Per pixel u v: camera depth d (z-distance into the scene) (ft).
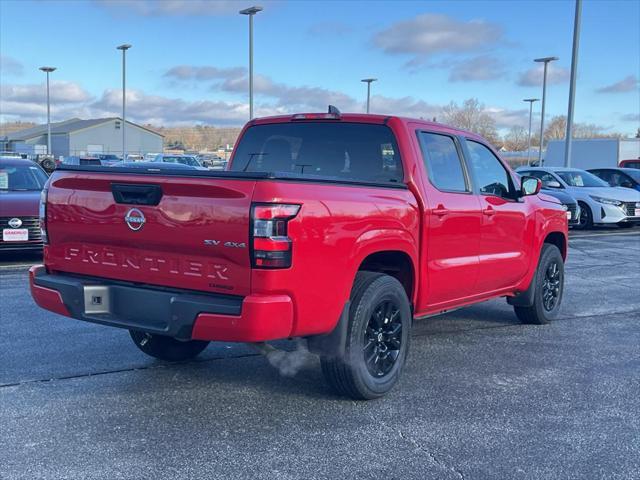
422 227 18.26
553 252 25.63
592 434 15.29
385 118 18.97
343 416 16.02
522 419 16.11
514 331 24.72
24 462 13.41
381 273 17.21
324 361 16.22
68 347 21.25
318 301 14.90
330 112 19.83
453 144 20.70
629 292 32.86
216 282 14.53
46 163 79.77
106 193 15.87
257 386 17.95
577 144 126.41
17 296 28.32
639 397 17.78
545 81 134.41
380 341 16.99
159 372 18.99
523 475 13.29
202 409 16.30
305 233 14.37
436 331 24.61
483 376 19.31
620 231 64.03
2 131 472.44
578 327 25.53
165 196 14.92
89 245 16.44
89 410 16.11
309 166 20.16
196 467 13.32
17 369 19.02
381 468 13.44
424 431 15.28
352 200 15.69
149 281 15.56
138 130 296.71
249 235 13.88
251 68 104.47
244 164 21.47
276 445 14.38
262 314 13.94
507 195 23.06
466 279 20.47
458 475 13.24
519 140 290.76
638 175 72.84
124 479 12.79
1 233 34.37
